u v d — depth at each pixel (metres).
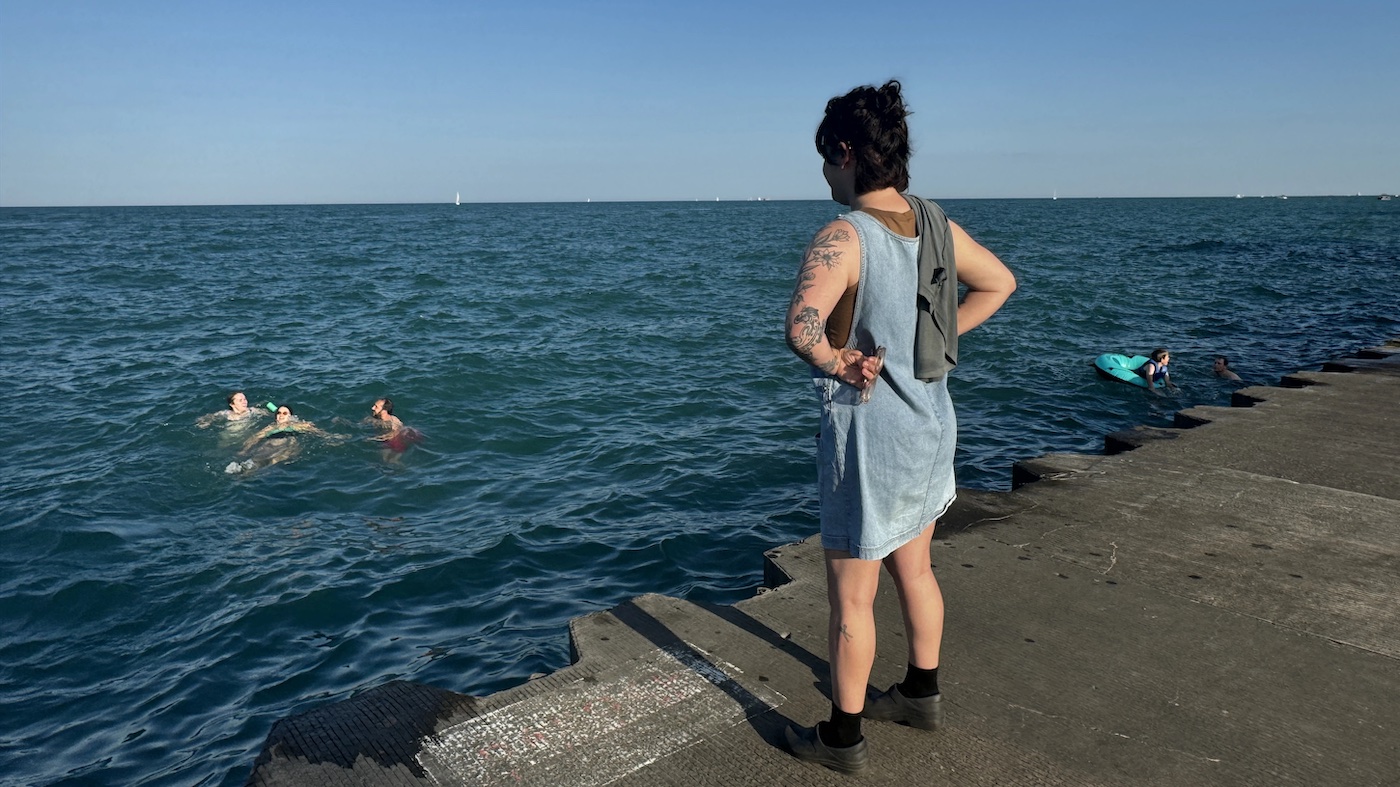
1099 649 2.96
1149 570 3.61
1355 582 3.48
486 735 2.45
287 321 18.12
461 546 6.67
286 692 4.77
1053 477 4.87
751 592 5.84
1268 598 3.35
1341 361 8.71
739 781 2.26
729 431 9.91
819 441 2.18
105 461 8.91
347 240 50.38
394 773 2.29
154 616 5.64
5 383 12.41
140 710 4.63
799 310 1.98
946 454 2.20
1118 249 42.12
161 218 107.69
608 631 3.06
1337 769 2.31
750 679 2.74
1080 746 2.41
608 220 98.25
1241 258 35.78
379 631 5.42
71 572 6.24
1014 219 91.94
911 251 2.08
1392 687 2.72
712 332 17.11
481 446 9.45
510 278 27.30
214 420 10.49
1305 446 5.41
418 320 18.27
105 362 13.94
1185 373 13.46
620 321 18.53
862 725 2.51
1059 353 15.03
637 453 9.04
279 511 7.55
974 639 3.03
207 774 4.07
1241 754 2.38
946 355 2.16
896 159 2.08
